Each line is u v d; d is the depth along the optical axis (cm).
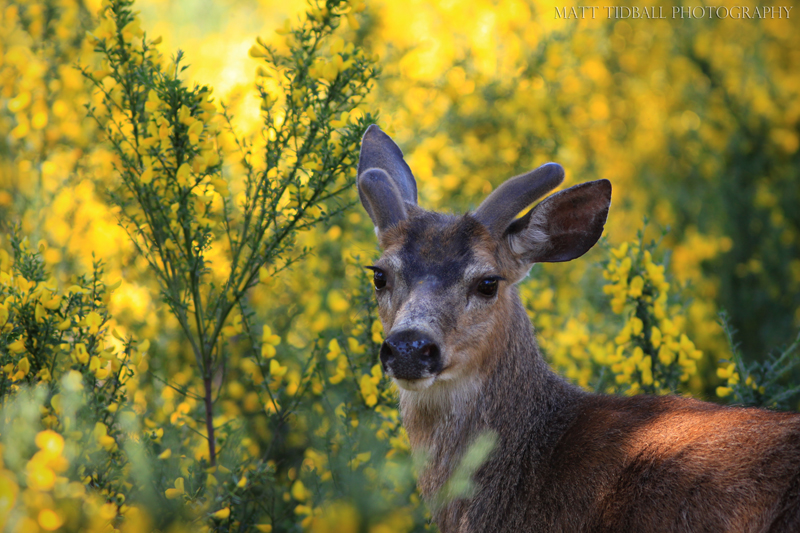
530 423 868
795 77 2039
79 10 1431
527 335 905
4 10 1366
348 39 1633
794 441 701
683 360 1055
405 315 800
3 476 523
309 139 937
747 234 1811
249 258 926
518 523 823
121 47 920
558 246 909
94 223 1277
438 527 900
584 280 1499
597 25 2058
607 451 799
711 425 764
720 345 1463
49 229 1243
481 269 837
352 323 1091
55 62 1315
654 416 818
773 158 1906
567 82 1847
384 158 959
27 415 612
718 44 2086
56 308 851
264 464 909
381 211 895
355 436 958
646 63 2155
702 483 716
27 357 848
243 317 939
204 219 888
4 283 859
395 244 869
